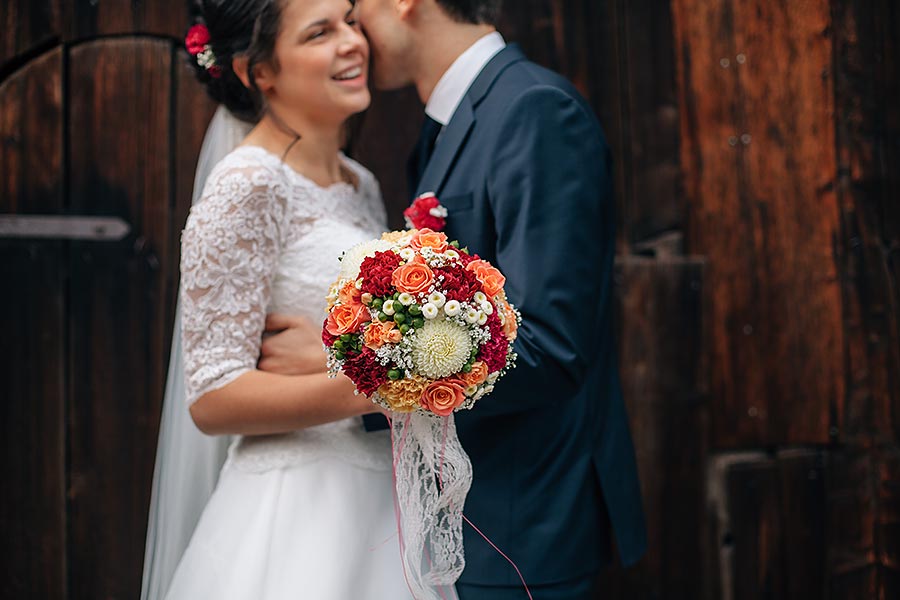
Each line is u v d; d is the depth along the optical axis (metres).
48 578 2.28
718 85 2.41
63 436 2.28
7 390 2.26
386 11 1.77
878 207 2.43
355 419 1.70
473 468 1.64
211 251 1.56
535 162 1.55
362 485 1.62
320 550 1.53
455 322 1.26
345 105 1.72
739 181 2.41
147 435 2.31
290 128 1.75
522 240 1.53
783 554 2.43
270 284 1.62
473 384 1.27
